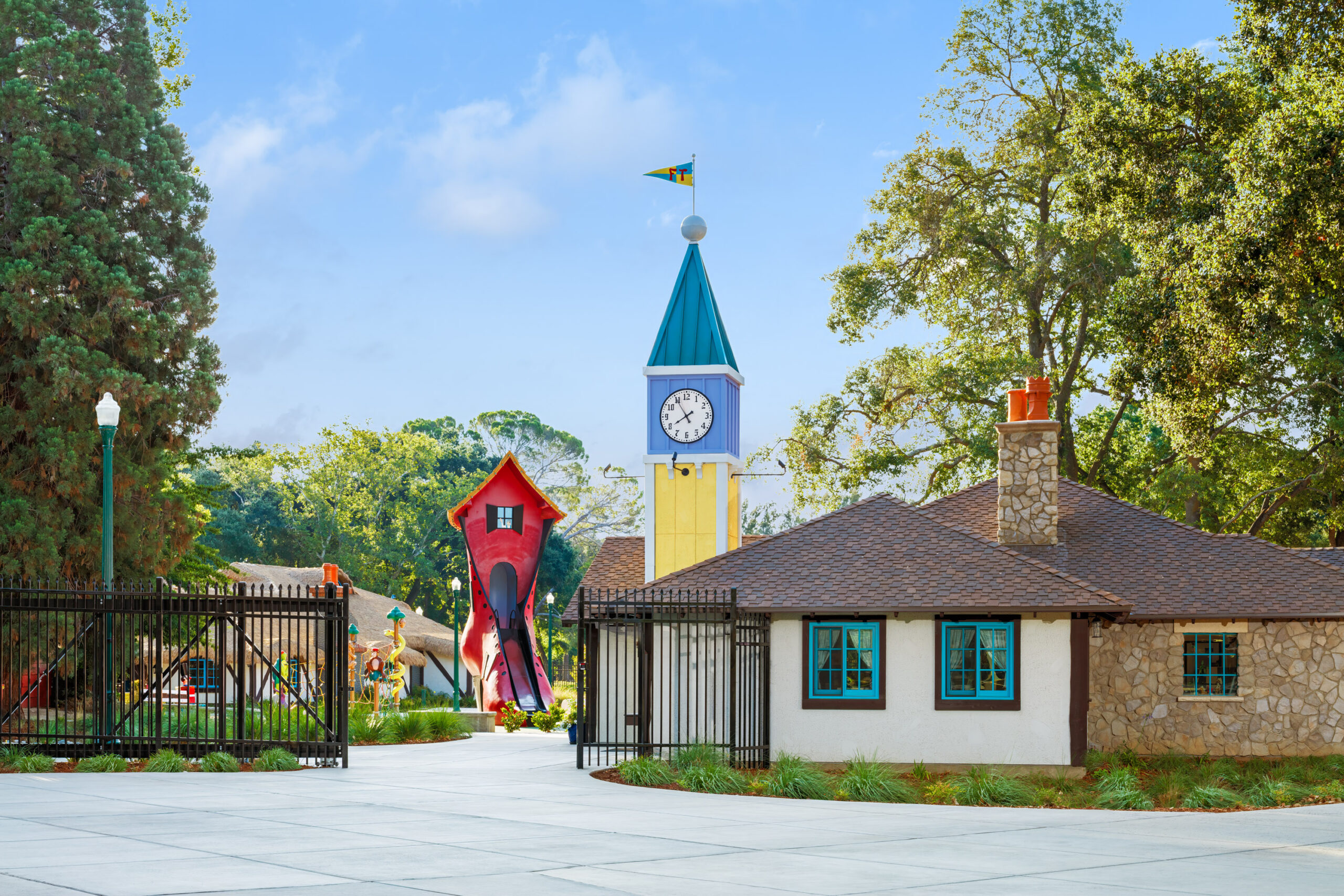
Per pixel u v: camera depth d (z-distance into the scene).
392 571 84.12
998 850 10.41
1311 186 21.31
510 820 11.99
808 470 44.47
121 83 30.95
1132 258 38.12
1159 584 22.91
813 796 15.31
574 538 93.62
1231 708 22.64
